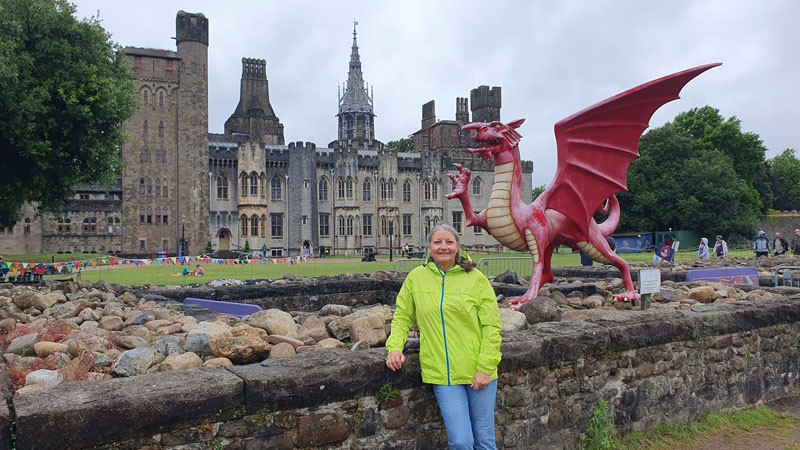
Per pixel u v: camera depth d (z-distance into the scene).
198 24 63.88
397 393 4.06
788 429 5.77
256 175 66.44
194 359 4.36
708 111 73.31
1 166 19.12
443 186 76.94
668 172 62.78
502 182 8.05
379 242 73.25
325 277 13.91
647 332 5.46
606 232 8.72
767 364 6.61
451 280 3.95
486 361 3.78
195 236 62.28
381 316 5.48
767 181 81.69
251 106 94.69
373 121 104.56
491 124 7.90
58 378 4.00
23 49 19.08
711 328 6.01
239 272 27.81
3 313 7.36
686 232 60.75
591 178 8.16
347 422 3.86
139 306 8.81
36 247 56.44
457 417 3.77
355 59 105.00
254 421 3.51
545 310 6.11
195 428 3.32
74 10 19.98
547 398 4.77
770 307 6.69
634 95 7.77
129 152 60.41
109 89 20.03
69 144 19.44
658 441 5.28
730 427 5.73
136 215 60.25
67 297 9.31
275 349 4.74
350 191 71.56
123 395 3.15
